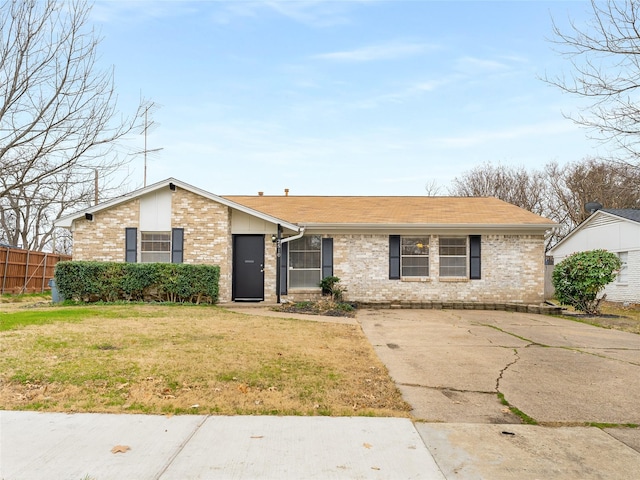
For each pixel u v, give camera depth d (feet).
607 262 47.14
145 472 11.43
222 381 18.84
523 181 131.54
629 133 35.14
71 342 24.43
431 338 30.99
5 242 94.48
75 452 12.50
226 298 48.55
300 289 52.37
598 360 24.93
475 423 15.30
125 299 46.03
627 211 66.80
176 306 43.16
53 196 32.35
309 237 53.47
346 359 23.67
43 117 28.89
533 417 15.99
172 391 17.62
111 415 15.26
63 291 45.09
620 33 33.40
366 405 16.93
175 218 48.65
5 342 23.88
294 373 20.44
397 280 53.11
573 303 49.21
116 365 20.35
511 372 22.12
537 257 53.06
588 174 113.50
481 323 38.99
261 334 29.32
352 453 12.74
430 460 12.38
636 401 17.85
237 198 65.57
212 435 13.79
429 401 17.61
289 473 11.52
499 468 11.98
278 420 15.11
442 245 53.88
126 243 48.62
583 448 13.37
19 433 13.73
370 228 52.85
